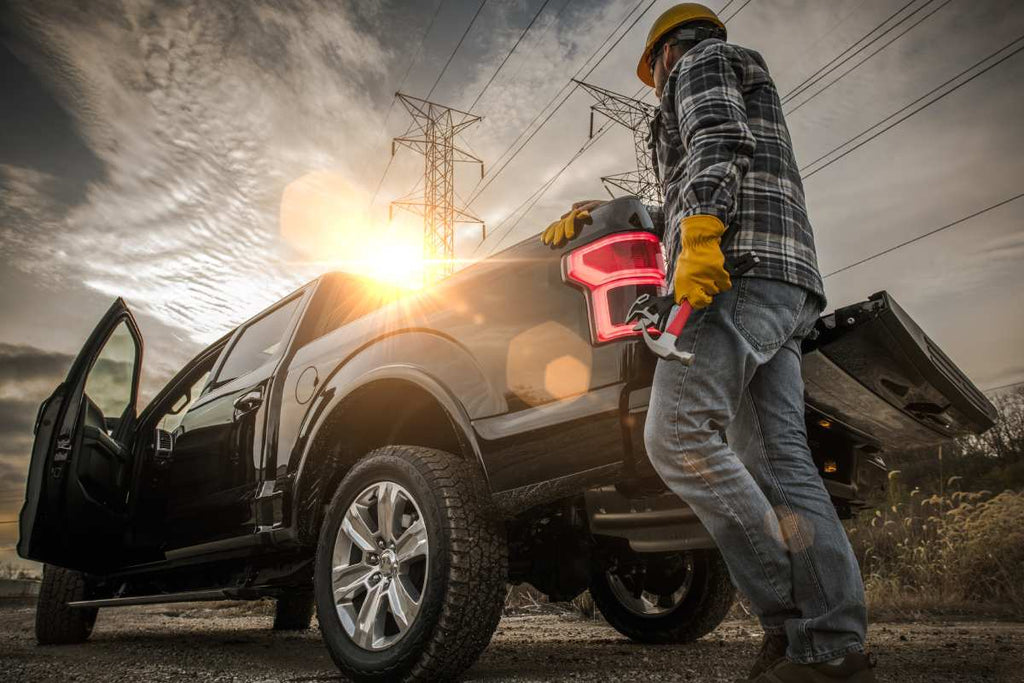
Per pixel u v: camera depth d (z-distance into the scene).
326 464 2.62
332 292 3.21
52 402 3.21
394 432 2.61
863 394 1.90
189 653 3.16
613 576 3.24
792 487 1.50
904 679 1.92
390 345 2.38
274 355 3.10
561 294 1.92
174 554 3.20
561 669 2.27
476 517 1.97
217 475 3.05
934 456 7.66
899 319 1.63
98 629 5.30
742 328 1.47
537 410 1.88
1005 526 5.14
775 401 1.57
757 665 1.49
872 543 6.23
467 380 2.08
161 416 3.66
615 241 1.85
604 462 1.74
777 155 1.60
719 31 1.75
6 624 5.59
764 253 1.50
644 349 1.73
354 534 2.21
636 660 2.49
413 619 1.93
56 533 3.14
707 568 2.90
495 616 1.92
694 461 1.47
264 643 3.70
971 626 3.87
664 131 1.70
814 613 1.40
